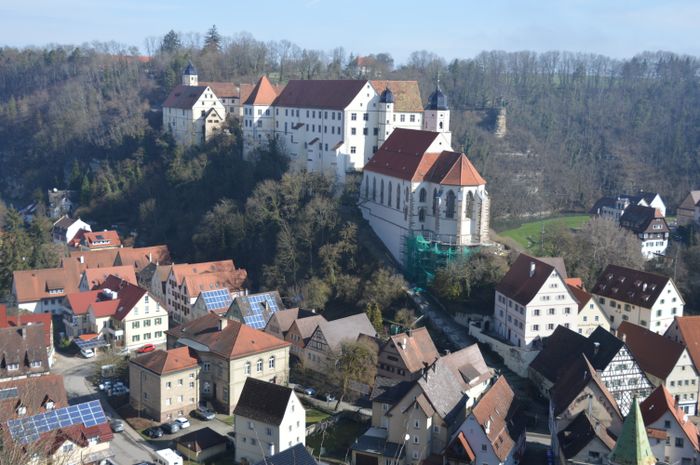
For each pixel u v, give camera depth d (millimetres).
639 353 118750
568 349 115188
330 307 151750
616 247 157625
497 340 130250
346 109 180375
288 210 173500
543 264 127812
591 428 89250
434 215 154125
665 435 94062
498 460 87938
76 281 161500
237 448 96688
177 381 106938
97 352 135250
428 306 144500
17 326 119812
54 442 85500
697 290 153250
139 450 97562
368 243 165375
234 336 112000
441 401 96938
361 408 110125
